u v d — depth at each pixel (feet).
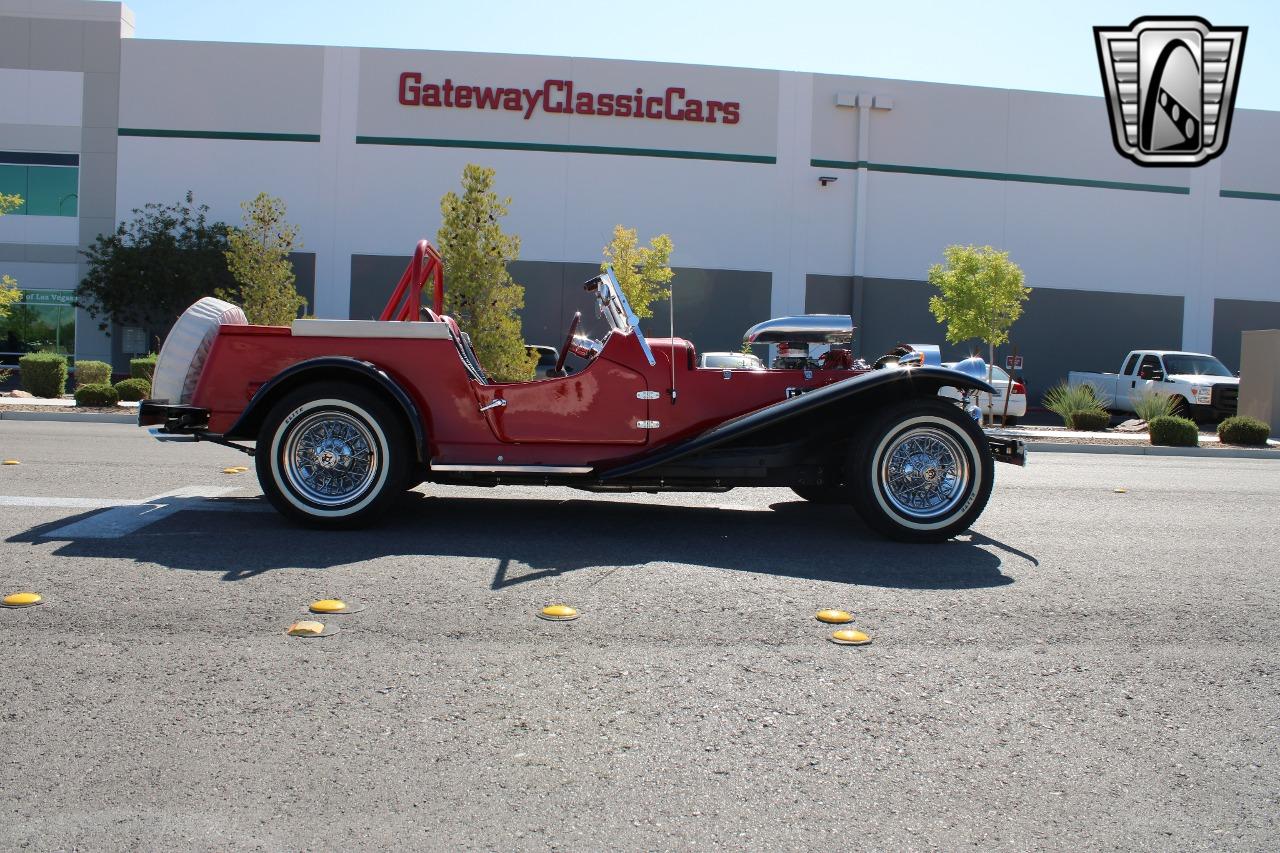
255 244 65.26
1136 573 16.63
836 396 18.07
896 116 88.48
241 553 16.29
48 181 85.56
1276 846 7.58
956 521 18.58
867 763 8.89
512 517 20.66
